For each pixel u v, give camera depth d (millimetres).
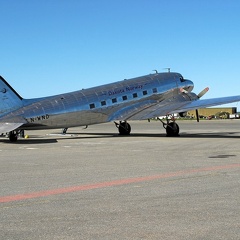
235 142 23734
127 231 6535
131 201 8562
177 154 17500
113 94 30906
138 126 58531
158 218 7246
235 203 8242
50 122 27953
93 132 41219
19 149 21172
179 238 6168
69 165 14453
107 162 15141
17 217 7426
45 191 9789
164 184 10430
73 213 7656
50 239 6188
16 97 27203
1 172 12930
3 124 25969
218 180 10859
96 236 6305
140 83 32406
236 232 6418
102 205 8250
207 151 18578
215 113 116375
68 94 29250
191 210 7750
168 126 29953
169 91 33438
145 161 15250
